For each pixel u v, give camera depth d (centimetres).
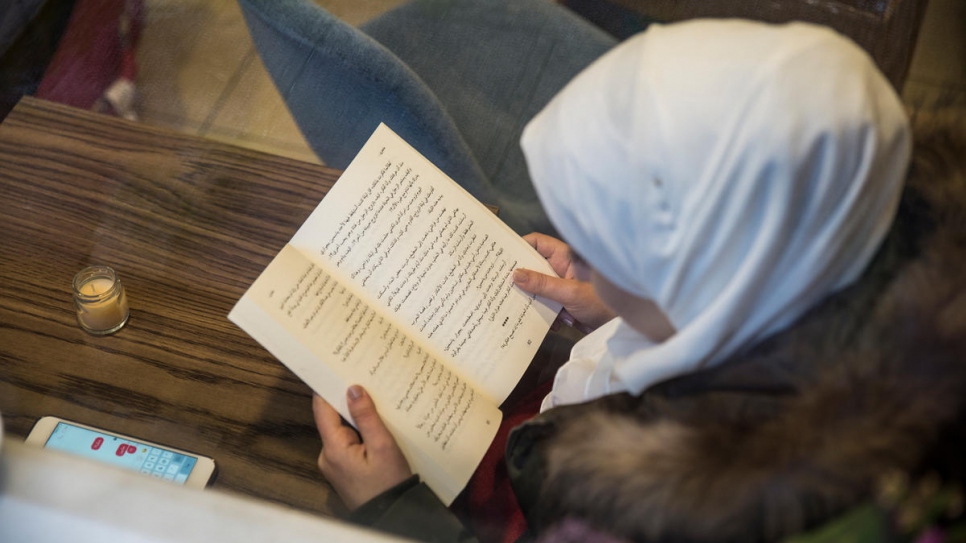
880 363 49
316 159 122
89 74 133
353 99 120
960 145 59
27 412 83
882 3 120
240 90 134
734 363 56
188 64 137
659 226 55
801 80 51
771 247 51
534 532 68
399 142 88
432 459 77
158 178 99
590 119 57
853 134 51
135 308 90
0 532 54
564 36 134
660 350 58
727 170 51
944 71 110
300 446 83
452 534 72
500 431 88
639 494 52
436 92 126
